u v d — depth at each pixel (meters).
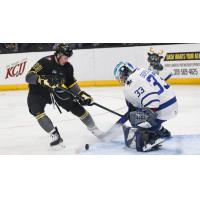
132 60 11.15
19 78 11.90
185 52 10.55
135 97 4.60
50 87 4.78
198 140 5.16
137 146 4.71
